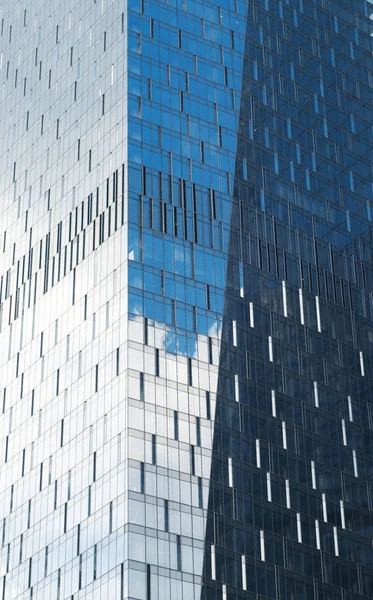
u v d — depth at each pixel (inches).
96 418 5738.2
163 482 5502.0
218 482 5684.1
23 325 6550.2
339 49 7539.4
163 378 5733.3
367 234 7121.1
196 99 6560.0
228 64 6796.3
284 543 5812.0
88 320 6033.5
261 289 6353.3
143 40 6540.4
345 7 7726.4
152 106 6373.0
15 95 7391.7
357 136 7367.1
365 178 7283.5
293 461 6067.9
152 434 5575.8
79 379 5949.8
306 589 5792.3
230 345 6067.9
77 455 5777.6
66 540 5644.7
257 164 6673.2
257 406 6033.5
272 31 7160.4
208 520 5561.0
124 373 5654.5
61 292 6318.9
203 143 6461.6
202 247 6186.0
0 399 6520.7
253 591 5570.9
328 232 6894.7
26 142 7101.4
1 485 6254.9
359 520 6210.6
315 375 6407.5
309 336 6486.2
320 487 6122.1
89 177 6402.6
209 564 5462.6
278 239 6589.6
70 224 6446.9
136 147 6200.8
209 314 6048.2
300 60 7249.0
